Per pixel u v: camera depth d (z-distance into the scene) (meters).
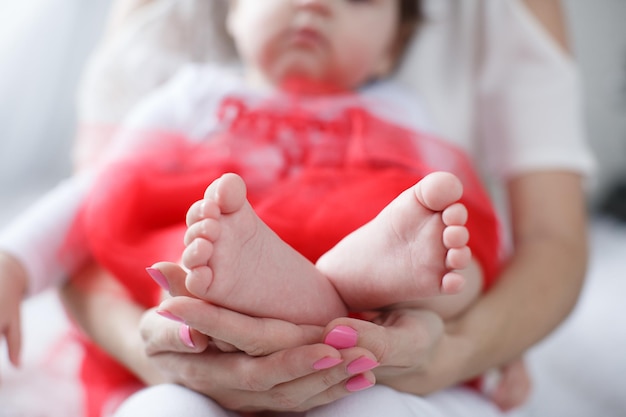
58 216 0.87
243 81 1.00
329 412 0.60
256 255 0.53
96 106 1.09
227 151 0.86
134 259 0.79
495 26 1.04
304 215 0.73
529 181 0.97
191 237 0.50
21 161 1.71
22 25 1.59
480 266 0.77
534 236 0.91
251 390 0.58
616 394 1.11
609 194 1.90
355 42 0.92
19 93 1.64
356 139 0.86
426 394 0.68
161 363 0.63
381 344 0.54
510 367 0.88
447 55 1.07
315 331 0.57
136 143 0.90
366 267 0.59
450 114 1.04
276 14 0.91
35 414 0.82
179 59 1.11
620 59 1.92
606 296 1.38
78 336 0.88
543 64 1.03
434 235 0.54
